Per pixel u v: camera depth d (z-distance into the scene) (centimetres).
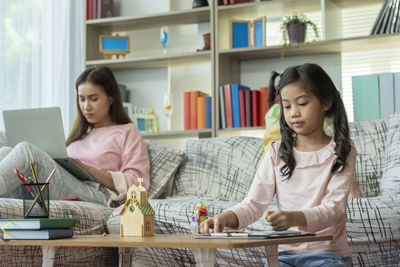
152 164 269
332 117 144
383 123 245
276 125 251
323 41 339
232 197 255
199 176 266
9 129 251
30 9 388
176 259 198
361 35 363
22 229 130
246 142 268
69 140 277
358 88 329
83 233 201
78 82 272
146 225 132
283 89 140
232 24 365
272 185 146
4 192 208
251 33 374
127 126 273
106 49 396
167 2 406
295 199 141
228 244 100
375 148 239
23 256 182
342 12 369
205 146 276
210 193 260
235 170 261
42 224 128
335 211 129
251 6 360
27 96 382
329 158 140
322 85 138
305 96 137
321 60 369
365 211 178
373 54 361
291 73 139
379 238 177
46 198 137
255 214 140
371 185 234
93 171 250
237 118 354
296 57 377
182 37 406
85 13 403
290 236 117
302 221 124
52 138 240
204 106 366
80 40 416
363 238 178
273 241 108
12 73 376
